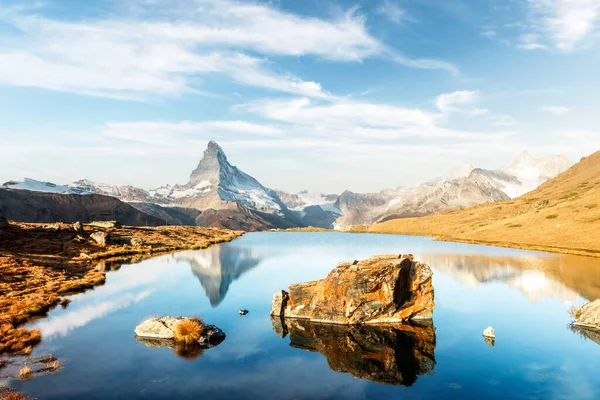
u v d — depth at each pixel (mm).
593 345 34656
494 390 26500
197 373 28844
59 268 68312
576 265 78688
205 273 72250
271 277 68500
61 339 35156
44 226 115625
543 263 82688
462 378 28406
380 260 44156
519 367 30172
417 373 29188
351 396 25625
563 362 31062
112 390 25734
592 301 46281
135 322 40562
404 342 35656
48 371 28406
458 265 81375
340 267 43406
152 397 24906
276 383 27234
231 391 26047
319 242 160750
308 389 26516
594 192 168250
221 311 45812
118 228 144500
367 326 40469
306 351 33562
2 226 93625
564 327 39688
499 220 186375
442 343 35500
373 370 29766
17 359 30391
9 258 66938
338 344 35250
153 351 32844
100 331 37531
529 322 41312
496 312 45156
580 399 25109
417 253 107500
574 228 127188
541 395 25672
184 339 34969
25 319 40906
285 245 141000
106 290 55781
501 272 71500
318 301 42875
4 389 25406
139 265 81312
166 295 53375
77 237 104312
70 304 47344
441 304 48875
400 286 42688
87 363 29984
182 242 139000
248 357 32000
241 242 160000
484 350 33750
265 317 43500
